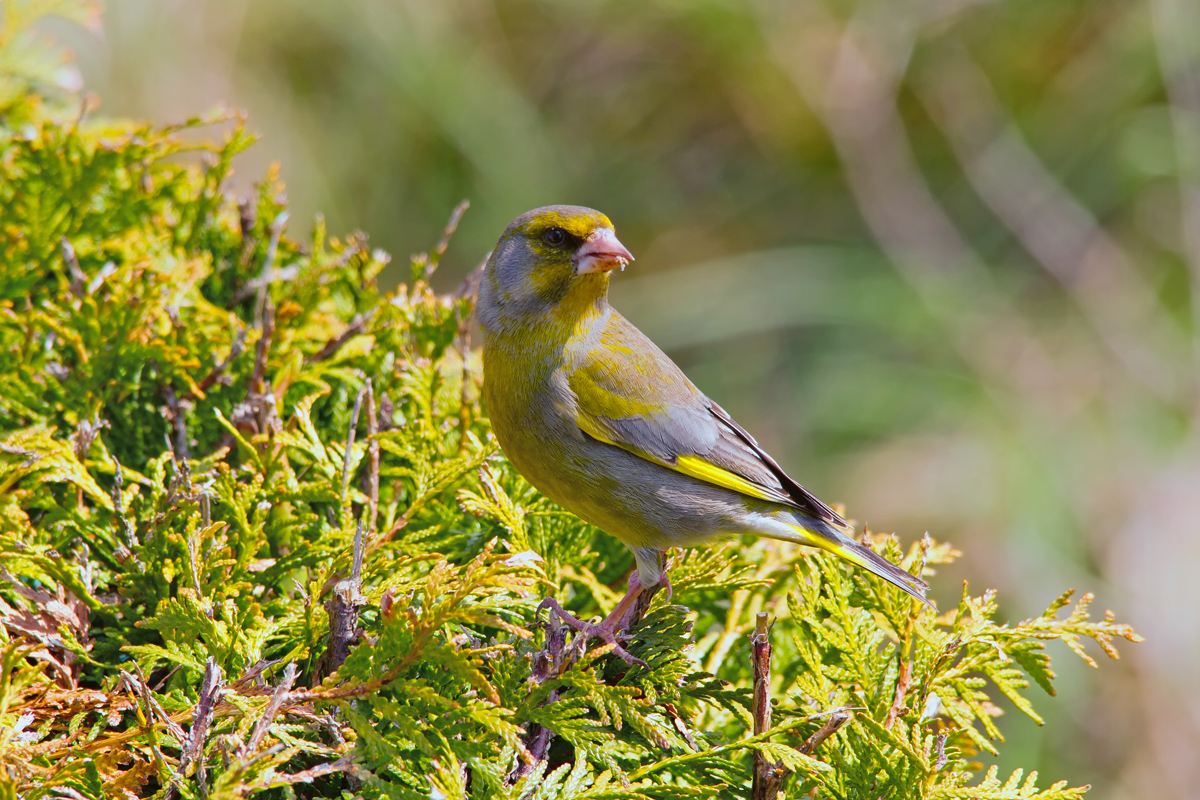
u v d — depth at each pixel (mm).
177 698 5238
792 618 6117
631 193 20484
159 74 16281
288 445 6469
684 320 20047
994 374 19703
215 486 6023
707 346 20250
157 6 16406
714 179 20953
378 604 5617
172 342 6949
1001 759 15234
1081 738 16047
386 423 6961
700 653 6648
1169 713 16188
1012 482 18266
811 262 20531
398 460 7012
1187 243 20328
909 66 21391
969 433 18953
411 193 18656
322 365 7305
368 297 8055
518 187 19078
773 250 20734
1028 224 20906
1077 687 16203
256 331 7266
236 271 7992
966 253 21031
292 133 17375
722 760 5504
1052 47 21156
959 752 5566
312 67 17875
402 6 18594
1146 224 20938
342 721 5125
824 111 20734
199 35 16781
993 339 20094
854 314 20031
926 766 5102
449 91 18562
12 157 7684
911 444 19016
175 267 7676
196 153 15391
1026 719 15539
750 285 20312
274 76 17500
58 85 8625
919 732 5301
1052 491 18250
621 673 6031
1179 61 20312
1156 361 19797
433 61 18484
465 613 4777
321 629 5438
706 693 5742
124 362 6766
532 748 5348
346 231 17734
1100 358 19953
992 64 21406
